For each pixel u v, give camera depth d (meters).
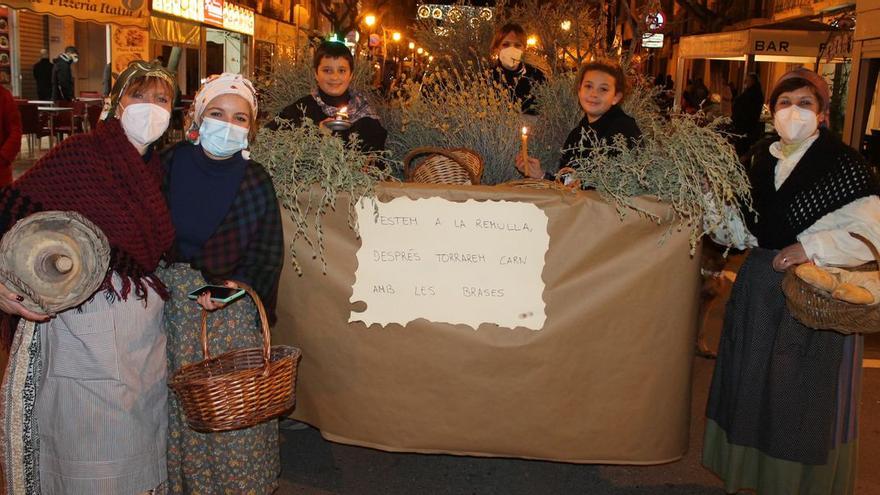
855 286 2.99
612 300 3.32
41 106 15.09
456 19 7.90
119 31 15.73
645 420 3.45
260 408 2.81
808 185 3.22
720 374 3.63
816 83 3.21
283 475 3.98
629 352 3.38
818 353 3.28
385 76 10.28
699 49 15.35
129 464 2.87
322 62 4.80
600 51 7.92
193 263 3.05
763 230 3.38
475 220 3.30
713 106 14.45
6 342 2.97
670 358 3.42
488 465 4.17
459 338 3.36
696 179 3.20
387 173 3.40
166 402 3.07
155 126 2.83
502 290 3.32
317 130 3.36
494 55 6.54
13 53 19.34
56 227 2.61
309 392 3.57
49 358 2.82
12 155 7.33
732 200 3.32
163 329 3.05
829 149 3.21
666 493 3.93
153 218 2.86
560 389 3.39
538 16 7.90
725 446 3.58
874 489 3.96
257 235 3.14
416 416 3.45
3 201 2.71
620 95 4.47
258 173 3.15
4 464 2.87
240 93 3.01
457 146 5.26
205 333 2.98
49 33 20.70
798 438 3.32
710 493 3.94
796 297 3.13
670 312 3.37
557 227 3.29
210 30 21.03
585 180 3.35
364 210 3.33
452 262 3.33
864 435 4.62
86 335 2.78
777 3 22.92
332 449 4.29
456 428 3.45
